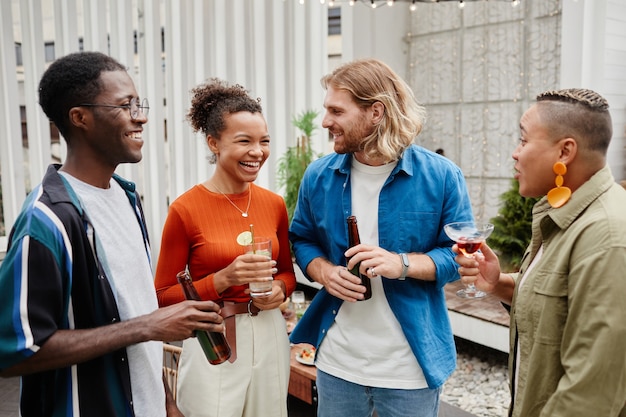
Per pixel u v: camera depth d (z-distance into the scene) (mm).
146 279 1444
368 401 1946
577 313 1271
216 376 1868
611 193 1317
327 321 1966
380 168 1853
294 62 6270
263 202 2020
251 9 6016
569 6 4852
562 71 4984
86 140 1303
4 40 5176
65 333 1188
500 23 6492
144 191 6148
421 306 1835
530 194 1442
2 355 1121
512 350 1573
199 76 5957
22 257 1148
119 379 1323
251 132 1869
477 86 6809
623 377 1228
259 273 1731
